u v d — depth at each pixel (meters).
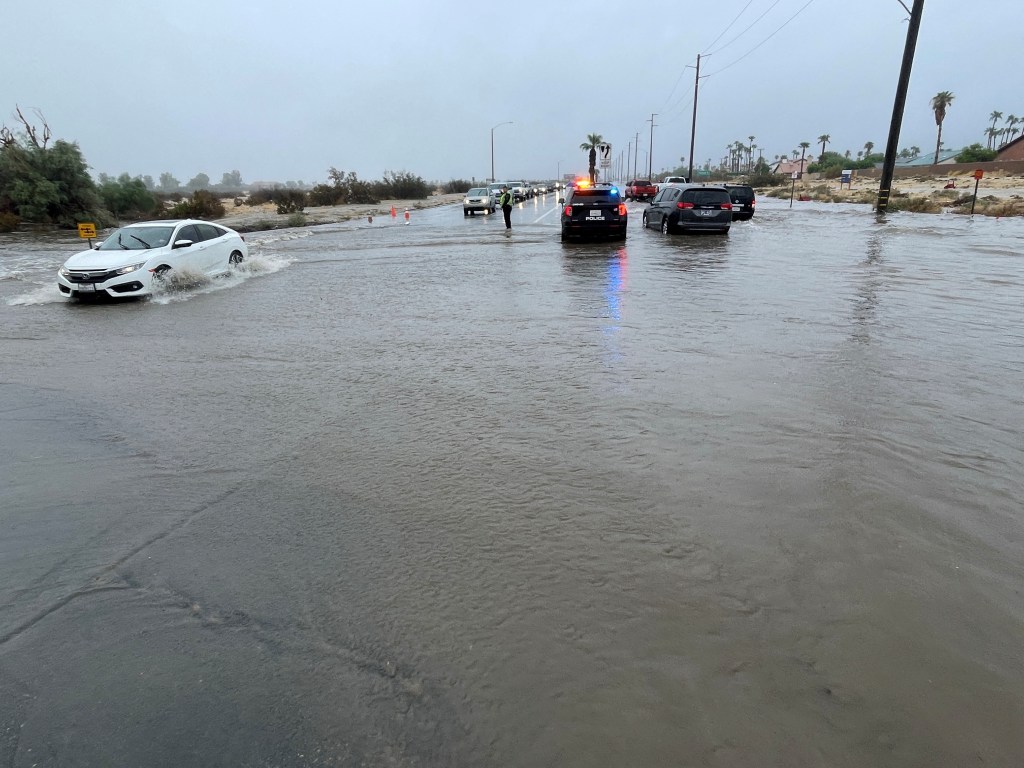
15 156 30.53
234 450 4.36
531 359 6.36
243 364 6.53
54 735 2.12
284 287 11.66
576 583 2.83
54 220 31.55
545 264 13.70
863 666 2.33
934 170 75.31
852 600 2.69
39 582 2.96
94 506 3.64
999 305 8.42
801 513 3.36
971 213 24.97
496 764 1.98
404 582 2.88
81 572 3.03
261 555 3.12
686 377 5.60
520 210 39.53
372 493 3.69
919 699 2.18
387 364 6.36
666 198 20.16
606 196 17.41
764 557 2.99
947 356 6.11
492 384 5.60
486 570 2.94
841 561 2.95
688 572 2.89
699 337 7.00
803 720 2.11
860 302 8.71
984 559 2.94
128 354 7.06
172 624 2.65
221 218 38.19
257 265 14.27
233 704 2.23
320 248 19.11
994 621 2.54
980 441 4.19
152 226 12.12
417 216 37.34
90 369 6.47
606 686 2.27
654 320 7.92
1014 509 3.36
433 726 2.12
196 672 2.38
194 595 2.84
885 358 6.05
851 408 4.79
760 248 15.55
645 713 2.15
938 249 14.61
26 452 4.41
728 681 2.28
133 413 5.14
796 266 12.34
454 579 2.88
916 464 3.88
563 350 6.66
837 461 3.93
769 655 2.39
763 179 85.31
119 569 3.04
